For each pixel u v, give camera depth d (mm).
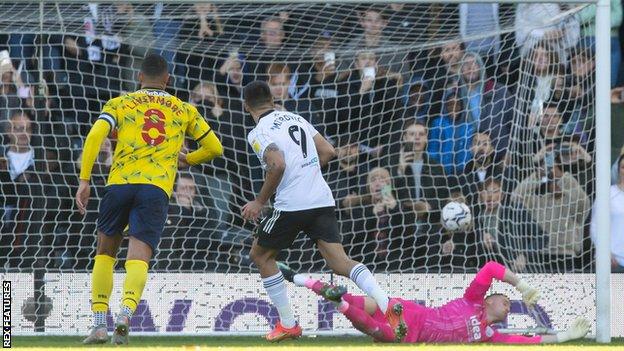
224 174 25984
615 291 23453
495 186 25266
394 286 23750
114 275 23172
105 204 18500
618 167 25453
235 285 23344
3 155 25547
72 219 25594
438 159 26047
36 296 23203
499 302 20375
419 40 25641
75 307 23266
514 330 23109
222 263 25109
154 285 23141
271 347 17188
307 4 24234
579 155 24828
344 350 16172
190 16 24109
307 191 19438
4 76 25781
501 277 20266
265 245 19750
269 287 20125
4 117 25609
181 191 25344
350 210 25688
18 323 23062
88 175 18406
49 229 25469
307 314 23359
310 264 25641
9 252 25203
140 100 18656
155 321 23094
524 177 25172
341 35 25500
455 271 24594
